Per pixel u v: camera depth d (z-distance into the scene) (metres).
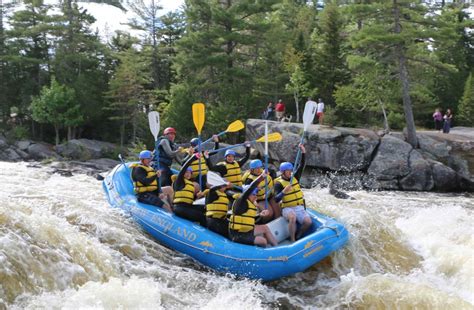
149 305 6.03
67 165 26.05
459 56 38.34
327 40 32.19
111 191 9.61
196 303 6.53
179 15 43.59
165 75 44.22
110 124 41.62
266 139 8.32
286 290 7.50
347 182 22.14
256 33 34.31
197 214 8.27
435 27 24.02
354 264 8.43
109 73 42.97
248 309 6.48
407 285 7.21
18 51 41.12
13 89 41.66
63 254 6.34
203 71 34.44
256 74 34.97
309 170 22.83
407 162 21.64
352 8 23.97
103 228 7.72
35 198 8.66
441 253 9.20
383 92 26.88
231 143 30.62
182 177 8.30
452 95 36.91
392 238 9.59
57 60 40.22
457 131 28.27
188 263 7.77
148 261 7.50
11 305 5.42
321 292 7.47
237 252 7.41
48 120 37.06
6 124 41.22
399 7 23.72
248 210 7.67
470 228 10.48
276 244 8.05
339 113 30.81
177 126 31.94
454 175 21.44
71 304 5.64
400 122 31.12
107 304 5.83
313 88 31.92
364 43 24.06
